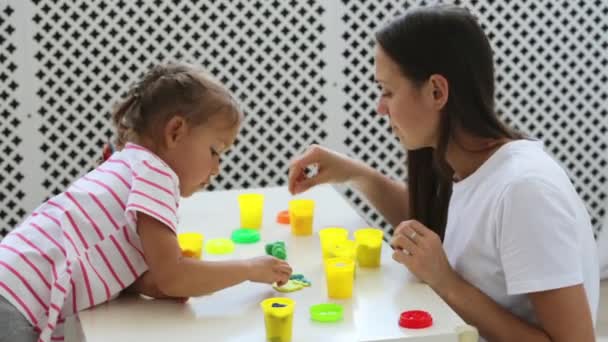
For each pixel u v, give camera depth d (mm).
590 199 3830
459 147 1735
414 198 1989
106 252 1601
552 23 3672
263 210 2191
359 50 3547
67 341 1665
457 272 1717
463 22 1668
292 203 1998
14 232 1681
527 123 3736
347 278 1564
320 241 1940
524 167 1599
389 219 2262
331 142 3596
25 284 1583
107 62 3410
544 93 3723
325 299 1572
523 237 1534
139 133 1697
